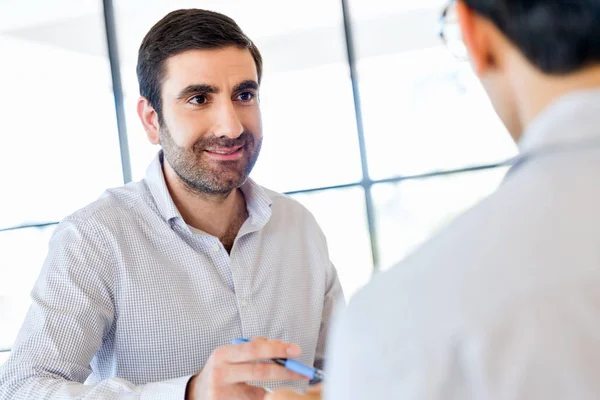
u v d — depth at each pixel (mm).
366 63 3357
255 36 3445
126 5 3570
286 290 1513
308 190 3395
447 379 403
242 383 1112
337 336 456
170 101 1392
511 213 440
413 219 3342
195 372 1401
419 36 3316
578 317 391
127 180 3564
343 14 3357
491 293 410
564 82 456
